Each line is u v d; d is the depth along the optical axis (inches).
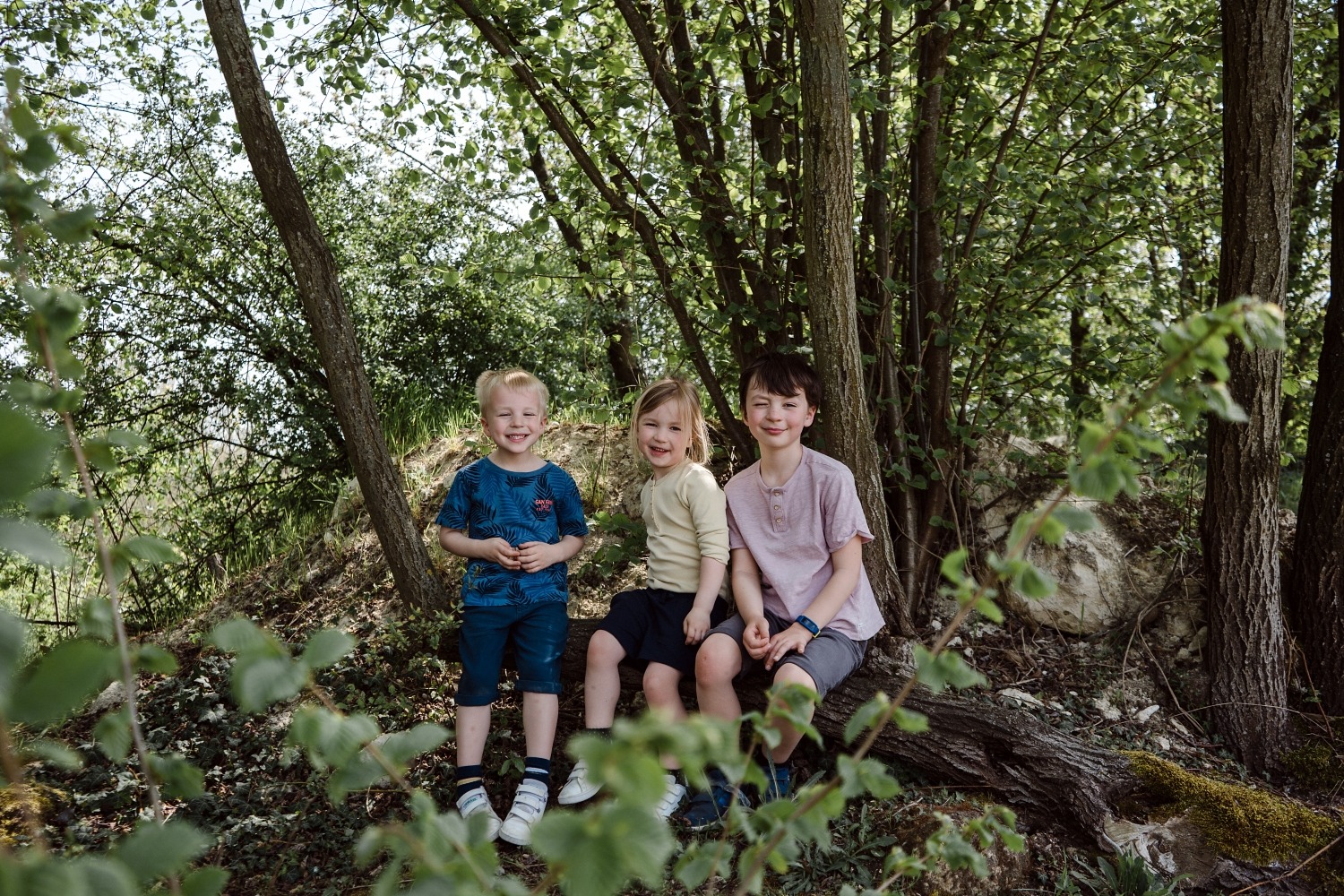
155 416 276.1
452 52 160.2
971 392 180.9
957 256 164.2
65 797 124.0
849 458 136.3
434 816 39.1
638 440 133.1
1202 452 161.8
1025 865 108.3
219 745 137.5
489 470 133.2
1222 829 111.0
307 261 142.1
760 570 126.5
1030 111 170.2
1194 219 169.6
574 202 163.2
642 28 152.3
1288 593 143.4
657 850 29.6
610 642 123.9
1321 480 138.3
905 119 164.9
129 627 226.7
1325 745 130.5
